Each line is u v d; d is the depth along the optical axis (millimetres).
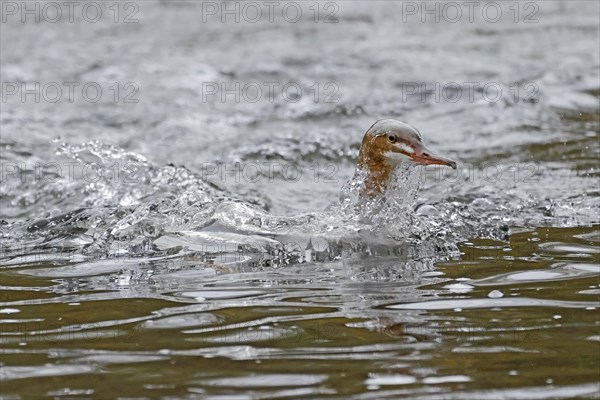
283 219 23734
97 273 21062
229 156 31812
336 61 44250
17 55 45062
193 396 14367
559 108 36969
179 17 52812
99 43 47469
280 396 14289
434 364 15352
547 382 14633
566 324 17000
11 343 16766
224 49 46531
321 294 18969
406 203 23484
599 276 19859
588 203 26516
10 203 27781
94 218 25562
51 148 32188
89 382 14969
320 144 33219
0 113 36062
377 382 14711
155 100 38562
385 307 18094
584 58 43812
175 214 24891
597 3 54719
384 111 37094
